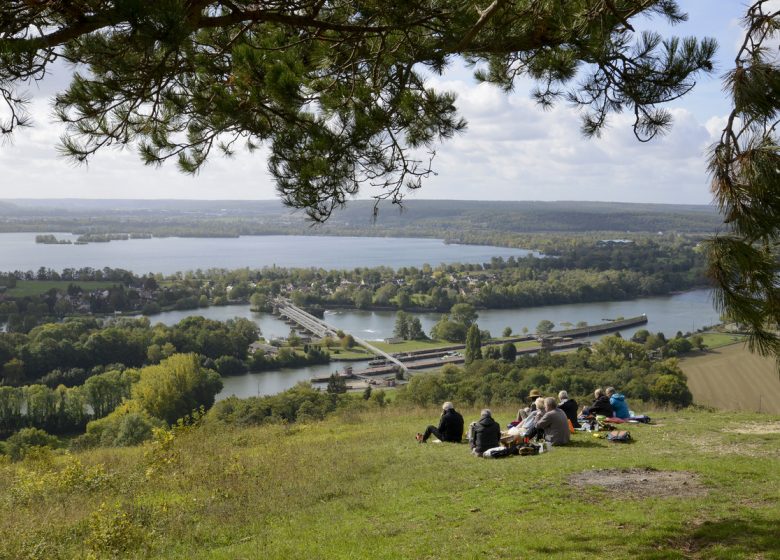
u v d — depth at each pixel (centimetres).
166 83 689
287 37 701
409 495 1025
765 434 1407
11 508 1093
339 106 707
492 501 942
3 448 4397
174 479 1233
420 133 815
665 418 1709
